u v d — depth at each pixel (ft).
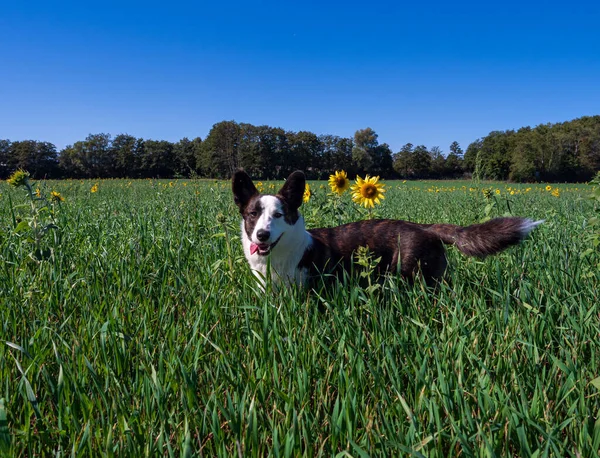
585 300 3.87
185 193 14.43
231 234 6.23
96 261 4.89
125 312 3.86
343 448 2.33
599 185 5.10
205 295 4.05
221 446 2.26
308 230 5.57
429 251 5.05
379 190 6.81
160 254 5.43
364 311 4.00
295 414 2.35
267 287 4.27
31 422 2.58
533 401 2.50
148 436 2.32
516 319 3.60
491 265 5.07
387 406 2.61
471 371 3.00
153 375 2.65
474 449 2.19
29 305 3.91
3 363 2.89
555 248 5.30
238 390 2.76
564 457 2.31
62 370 2.62
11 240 5.65
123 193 19.22
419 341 3.25
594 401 2.73
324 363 3.19
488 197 7.55
